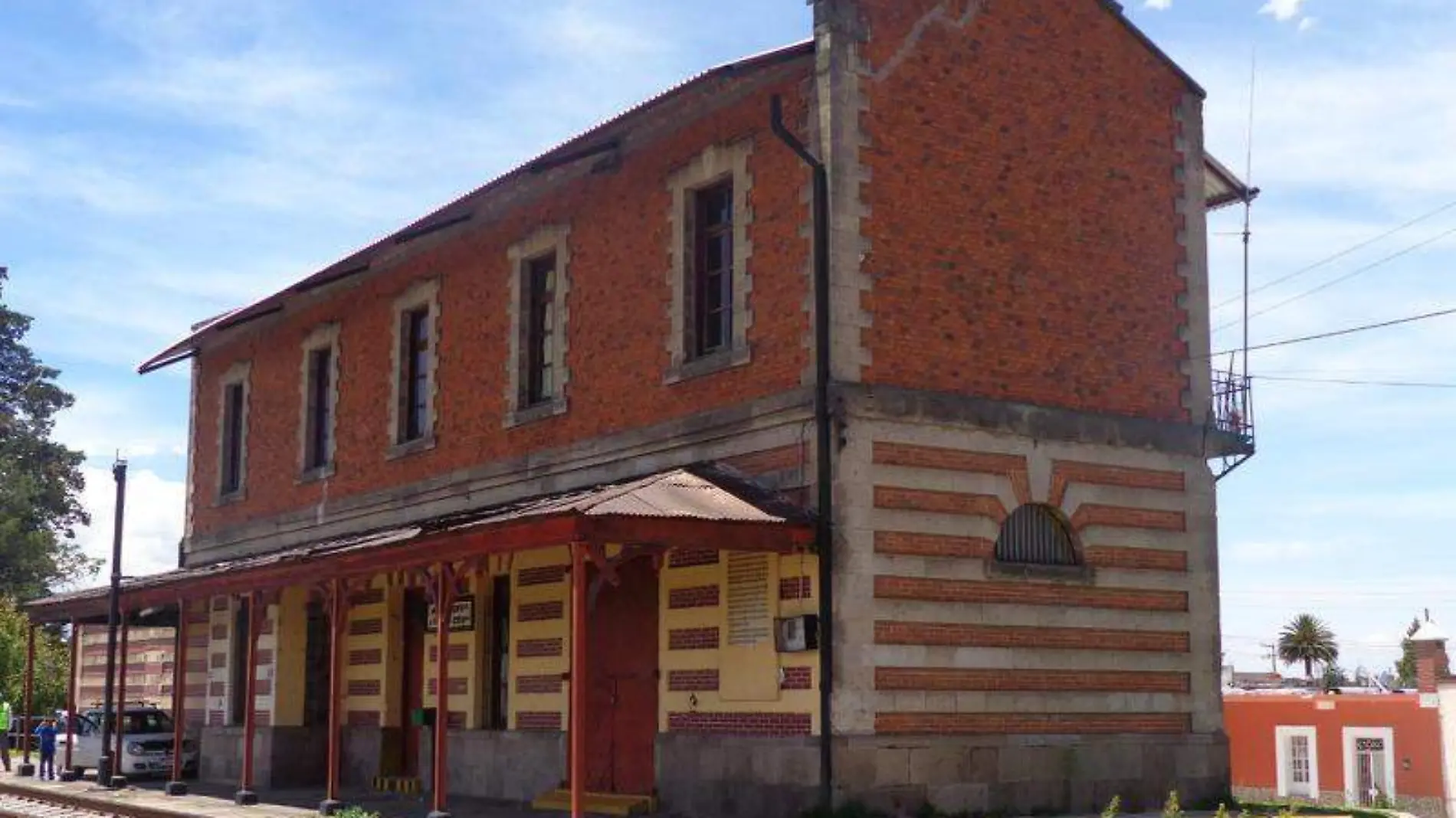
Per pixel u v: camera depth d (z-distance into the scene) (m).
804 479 16.78
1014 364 18.09
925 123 17.81
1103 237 19.20
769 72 18.05
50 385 63.91
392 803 21.33
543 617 21.12
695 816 17.62
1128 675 18.45
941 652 16.92
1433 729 42.81
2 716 31.17
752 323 17.88
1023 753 17.34
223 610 28.88
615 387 20.06
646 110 18.62
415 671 24.67
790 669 16.62
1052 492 18.11
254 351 30.00
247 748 22.03
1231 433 19.77
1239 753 46.75
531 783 20.84
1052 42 19.12
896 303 17.27
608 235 20.55
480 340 23.06
